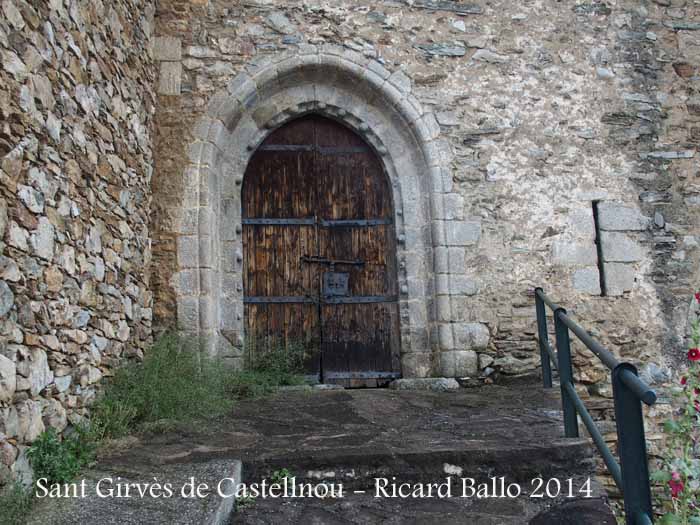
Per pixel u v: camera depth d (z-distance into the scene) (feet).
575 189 16.81
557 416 11.64
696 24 17.94
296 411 12.43
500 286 16.20
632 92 17.46
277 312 16.20
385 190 17.10
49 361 8.50
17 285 7.61
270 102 16.58
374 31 16.74
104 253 11.19
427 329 16.25
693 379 13.43
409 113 16.49
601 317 16.33
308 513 7.93
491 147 16.71
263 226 16.49
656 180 17.16
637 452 6.27
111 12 12.04
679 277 16.76
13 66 7.79
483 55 17.06
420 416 12.02
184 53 15.84
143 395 10.87
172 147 15.31
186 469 8.21
